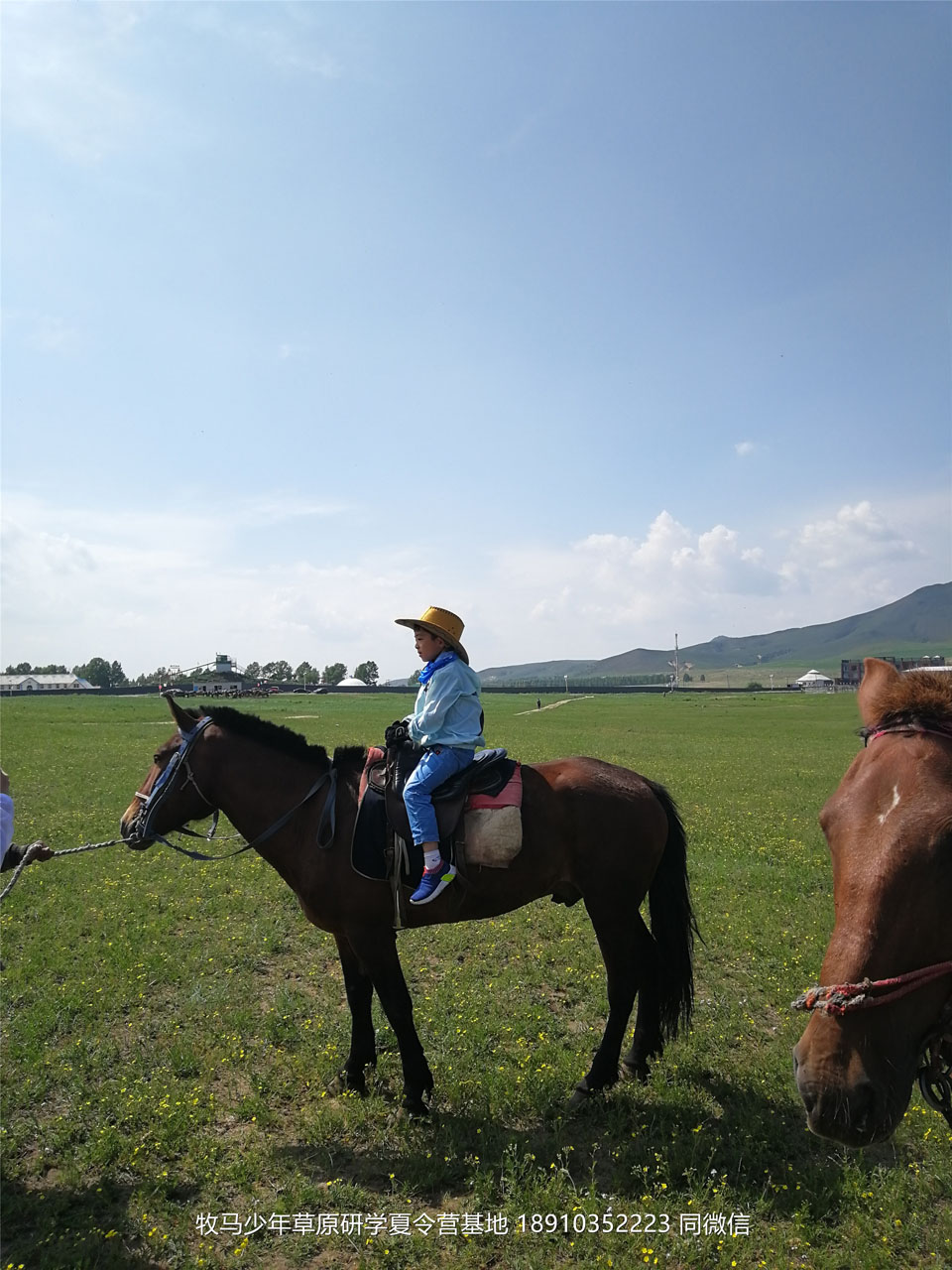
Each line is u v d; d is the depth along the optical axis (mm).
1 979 7281
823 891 10594
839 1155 4734
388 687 123750
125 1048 6133
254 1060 5961
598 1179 4590
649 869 5746
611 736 37188
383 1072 5766
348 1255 4027
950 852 2697
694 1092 5512
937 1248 4004
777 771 23906
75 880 10680
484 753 5609
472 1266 3916
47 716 47844
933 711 3086
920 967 2715
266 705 73500
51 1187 4520
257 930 8898
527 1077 5559
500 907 5594
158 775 5883
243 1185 4484
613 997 5590
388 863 5289
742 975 7707
